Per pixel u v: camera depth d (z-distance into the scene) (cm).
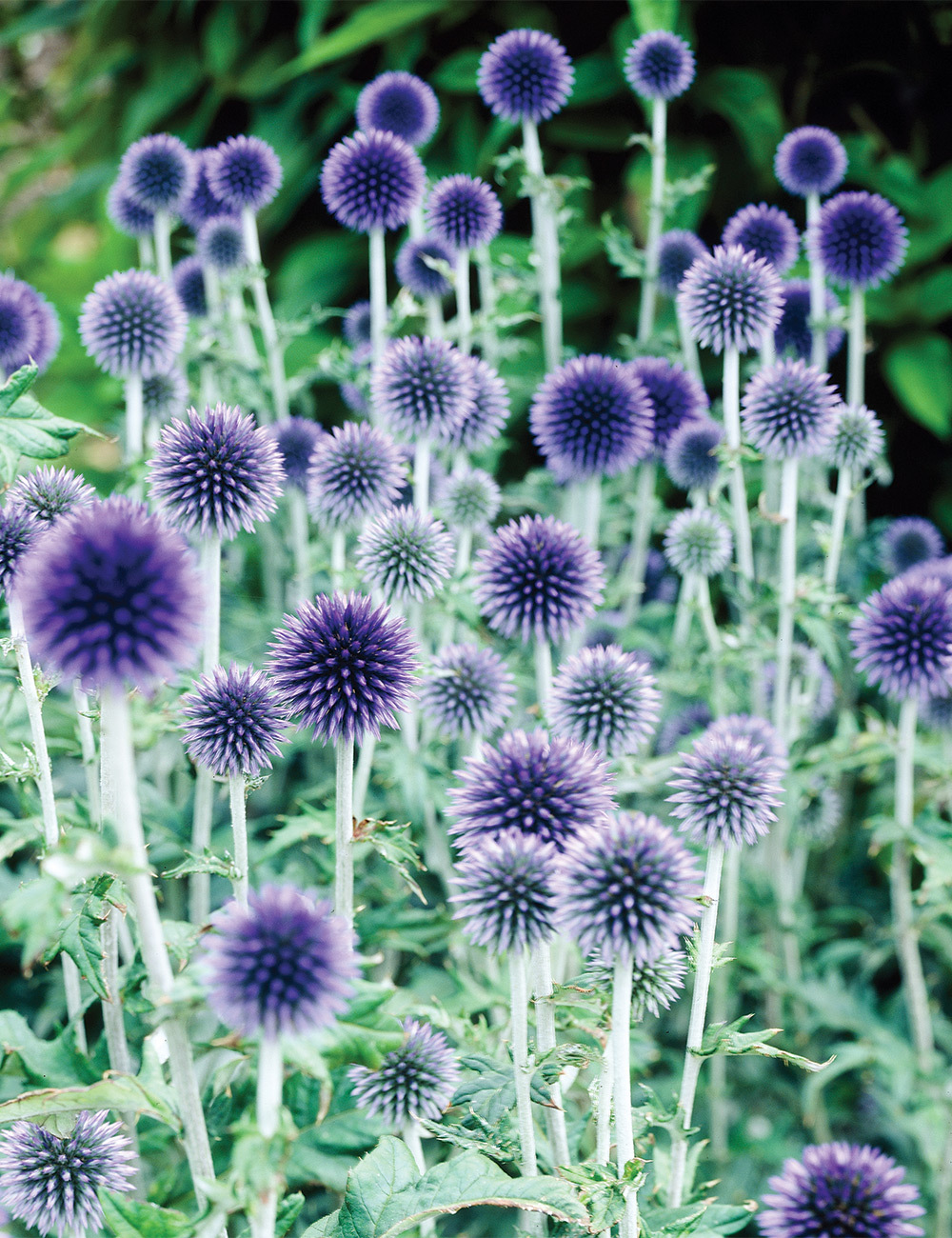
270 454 87
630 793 102
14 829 87
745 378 120
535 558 90
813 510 116
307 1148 85
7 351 93
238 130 179
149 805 96
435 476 103
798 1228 77
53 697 111
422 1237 81
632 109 145
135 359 96
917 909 109
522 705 102
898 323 139
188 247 112
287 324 107
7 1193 79
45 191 243
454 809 80
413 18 142
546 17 148
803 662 103
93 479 143
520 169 143
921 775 111
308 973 73
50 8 203
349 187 102
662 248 110
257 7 165
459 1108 80
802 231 142
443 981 94
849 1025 100
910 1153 102
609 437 97
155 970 73
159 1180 85
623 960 76
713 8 145
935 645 94
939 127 150
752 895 101
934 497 146
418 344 97
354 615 82
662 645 106
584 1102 91
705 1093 101
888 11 143
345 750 82
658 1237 77
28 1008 102
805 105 149
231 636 108
